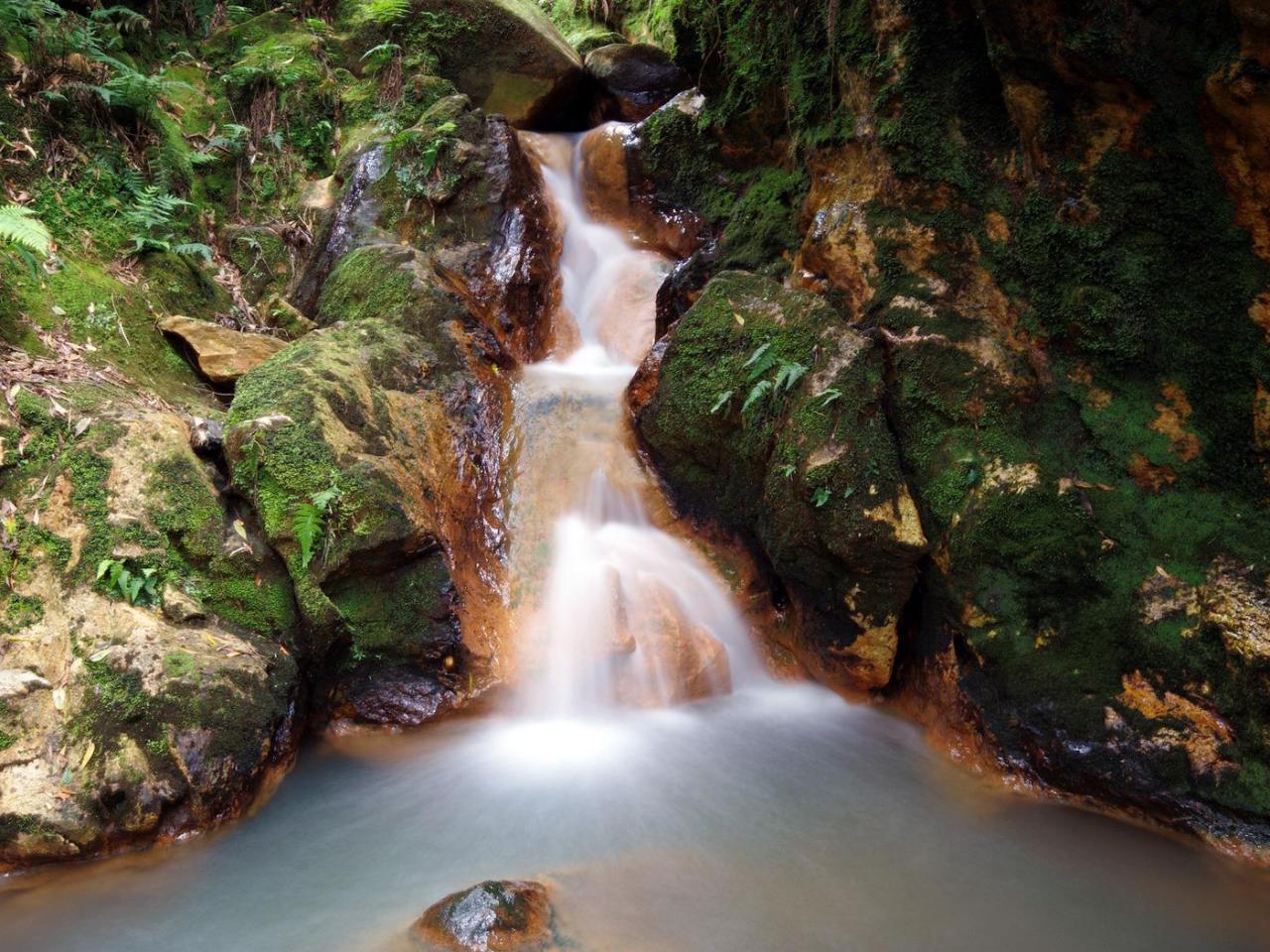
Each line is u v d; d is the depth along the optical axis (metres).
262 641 4.73
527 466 6.23
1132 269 4.64
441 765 4.77
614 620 5.42
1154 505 4.66
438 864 3.89
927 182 5.37
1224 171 4.24
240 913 3.55
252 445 4.97
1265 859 3.95
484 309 7.16
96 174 6.43
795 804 4.46
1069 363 4.99
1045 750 4.55
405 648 5.10
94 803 3.82
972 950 3.44
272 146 8.23
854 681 5.48
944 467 5.13
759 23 7.20
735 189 8.05
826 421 5.25
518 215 7.55
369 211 7.55
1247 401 4.39
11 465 4.50
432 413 5.98
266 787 4.43
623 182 8.71
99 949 3.34
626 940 3.40
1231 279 4.37
